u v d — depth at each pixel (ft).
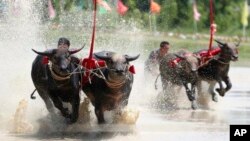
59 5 263.70
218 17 470.80
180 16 434.30
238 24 475.72
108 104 110.93
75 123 112.98
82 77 110.52
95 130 112.16
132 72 109.50
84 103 115.34
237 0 490.08
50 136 107.34
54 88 108.06
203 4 464.24
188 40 395.75
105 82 107.76
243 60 357.20
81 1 265.34
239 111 147.95
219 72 155.12
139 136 109.29
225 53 153.17
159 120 128.88
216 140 106.73
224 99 173.88
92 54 111.45
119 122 114.32
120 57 105.40
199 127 120.57
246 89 207.62
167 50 165.58
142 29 330.95
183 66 151.53
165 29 406.00
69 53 106.42
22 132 110.52
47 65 108.37
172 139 107.04
